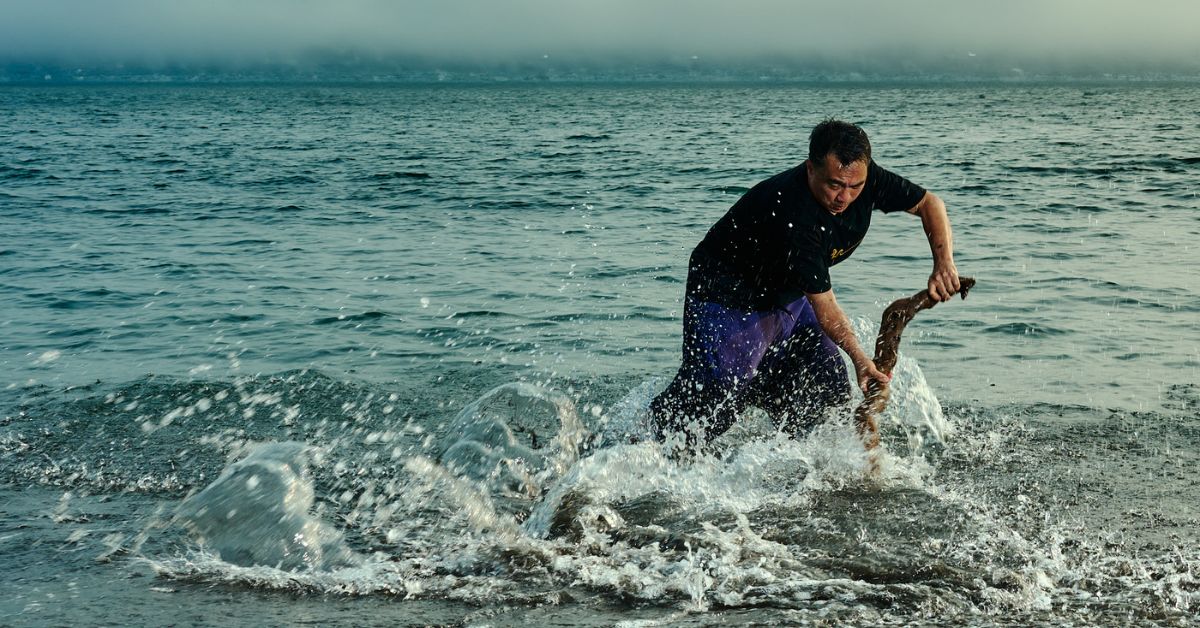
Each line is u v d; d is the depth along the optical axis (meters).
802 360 4.36
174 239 12.23
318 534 3.57
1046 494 4.01
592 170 22.00
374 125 46.84
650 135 36.88
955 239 11.52
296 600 3.11
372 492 4.09
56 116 56.97
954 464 4.38
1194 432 4.77
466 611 3.02
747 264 4.17
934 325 7.18
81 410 5.27
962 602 3.03
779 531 3.64
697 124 46.41
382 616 2.99
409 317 7.72
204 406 5.34
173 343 6.96
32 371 6.18
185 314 7.91
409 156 26.70
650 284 9.02
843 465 4.21
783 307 4.26
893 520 3.73
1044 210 14.28
